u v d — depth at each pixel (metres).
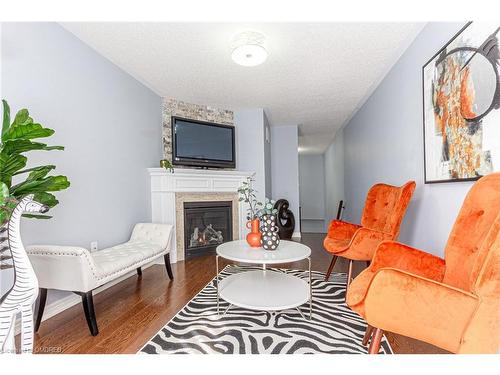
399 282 0.95
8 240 1.03
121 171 2.67
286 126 5.05
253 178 4.06
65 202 2.01
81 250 1.53
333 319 1.74
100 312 1.87
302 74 2.82
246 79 2.94
